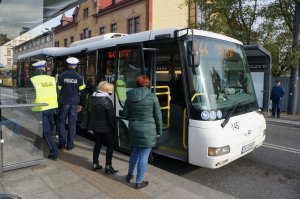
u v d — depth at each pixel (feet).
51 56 36.32
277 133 34.94
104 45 26.43
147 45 21.84
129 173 16.79
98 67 27.14
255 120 20.97
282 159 24.03
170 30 20.10
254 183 19.06
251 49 34.04
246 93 22.43
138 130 15.60
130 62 22.84
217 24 54.95
